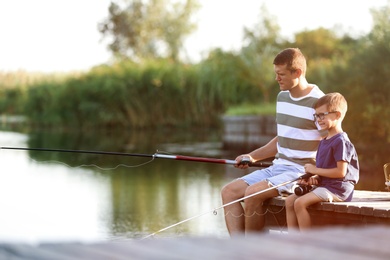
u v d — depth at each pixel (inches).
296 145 216.1
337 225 201.0
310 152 215.0
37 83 1412.4
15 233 279.7
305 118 215.0
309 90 216.8
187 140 855.1
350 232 79.0
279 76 217.5
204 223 306.8
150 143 803.4
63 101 1300.4
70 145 786.8
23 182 441.4
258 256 68.6
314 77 774.5
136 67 1229.7
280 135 219.9
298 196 202.8
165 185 433.1
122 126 1234.6
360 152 522.3
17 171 506.3
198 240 73.9
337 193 200.7
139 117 1211.2
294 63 215.8
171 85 1173.7
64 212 330.6
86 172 505.0
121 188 418.9
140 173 501.4
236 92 1018.7
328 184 201.5
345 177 201.5
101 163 582.2
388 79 547.8
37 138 922.1
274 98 959.6
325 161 201.5
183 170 519.2
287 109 218.4
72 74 1370.6
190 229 293.6
